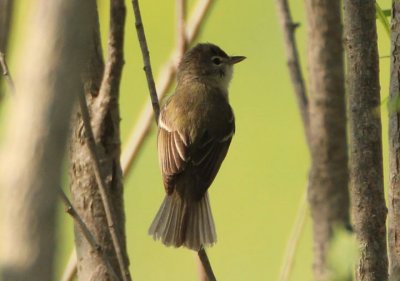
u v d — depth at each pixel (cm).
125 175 1016
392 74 778
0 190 268
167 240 1082
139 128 1031
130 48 2292
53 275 269
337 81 393
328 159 385
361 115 719
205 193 1120
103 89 847
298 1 1934
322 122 389
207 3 1077
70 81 271
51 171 269
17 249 266
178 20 1066
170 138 1155
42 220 268
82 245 851
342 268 369
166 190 1108
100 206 848
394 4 784
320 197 384
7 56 721
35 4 272
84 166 850
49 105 269
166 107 1205
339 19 403
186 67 1273
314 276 378
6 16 727
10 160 269
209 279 815
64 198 697
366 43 726
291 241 880
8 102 623
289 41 822
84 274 848
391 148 780
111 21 830
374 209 704
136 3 862
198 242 1072
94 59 866
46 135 269
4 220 267
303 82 793
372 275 691
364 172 711
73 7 269
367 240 700
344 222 382
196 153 1145
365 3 727
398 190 769
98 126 848
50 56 269
